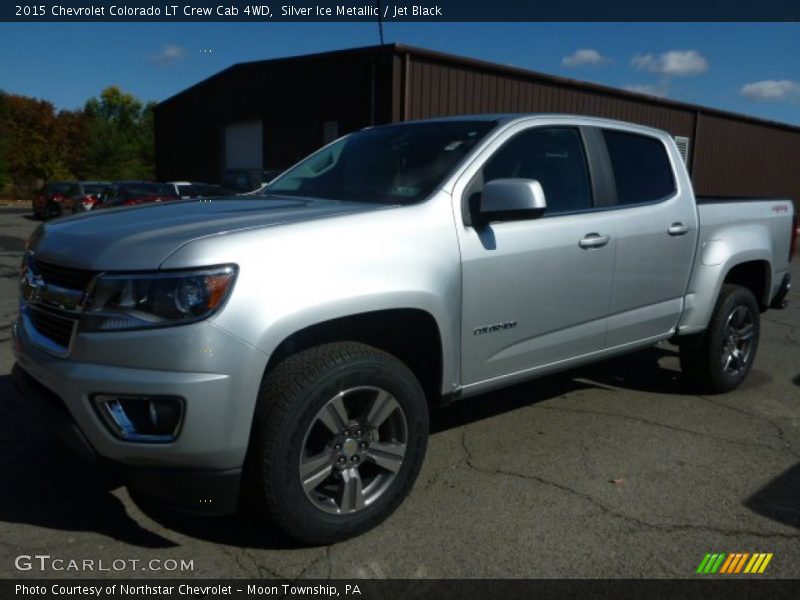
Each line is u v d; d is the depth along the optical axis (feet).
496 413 15.37
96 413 8.71
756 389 17.44
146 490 8.86
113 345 8.55
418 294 10.19
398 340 11.21
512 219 10.90
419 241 10.38
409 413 10.30
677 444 13.73
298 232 9.32
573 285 12.65
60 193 84.17
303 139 66.44
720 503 11.29
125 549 9.74
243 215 9.98
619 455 13.14
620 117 73.87
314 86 64.18
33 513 10.66
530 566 9.46
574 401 16.24
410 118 56.08
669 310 15.02
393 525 10.46
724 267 15.87
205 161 82.84
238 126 76.54
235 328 8.50
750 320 17.03
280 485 9.07
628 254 13.66
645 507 11.12
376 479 10.32
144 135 205.26
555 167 12.97
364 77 58.49
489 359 11.60
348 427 9.74
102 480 11.75
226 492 8.84
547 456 13.05
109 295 8.66
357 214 10.09
